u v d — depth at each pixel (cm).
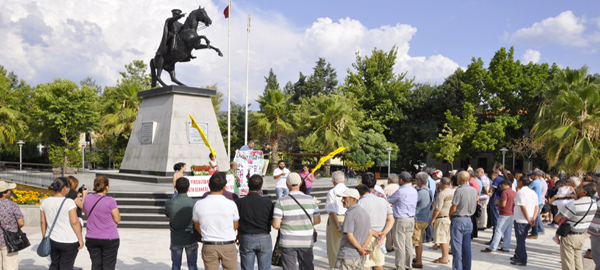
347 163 3641
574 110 1602
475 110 3478
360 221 479
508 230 841
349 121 3108
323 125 3123
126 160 1673
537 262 767
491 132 3247
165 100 1574
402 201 646
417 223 713
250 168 1227
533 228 997
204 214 468
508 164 3641
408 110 4147
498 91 3403
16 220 528
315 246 867
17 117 3031
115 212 514
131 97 3067
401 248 640
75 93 3625
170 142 1495
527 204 720
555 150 1650
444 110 4059
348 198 492
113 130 3456
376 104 4056
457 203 644
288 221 492
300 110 3906
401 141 4188
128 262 710
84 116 3603
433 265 730
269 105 3269
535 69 3412
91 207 505
